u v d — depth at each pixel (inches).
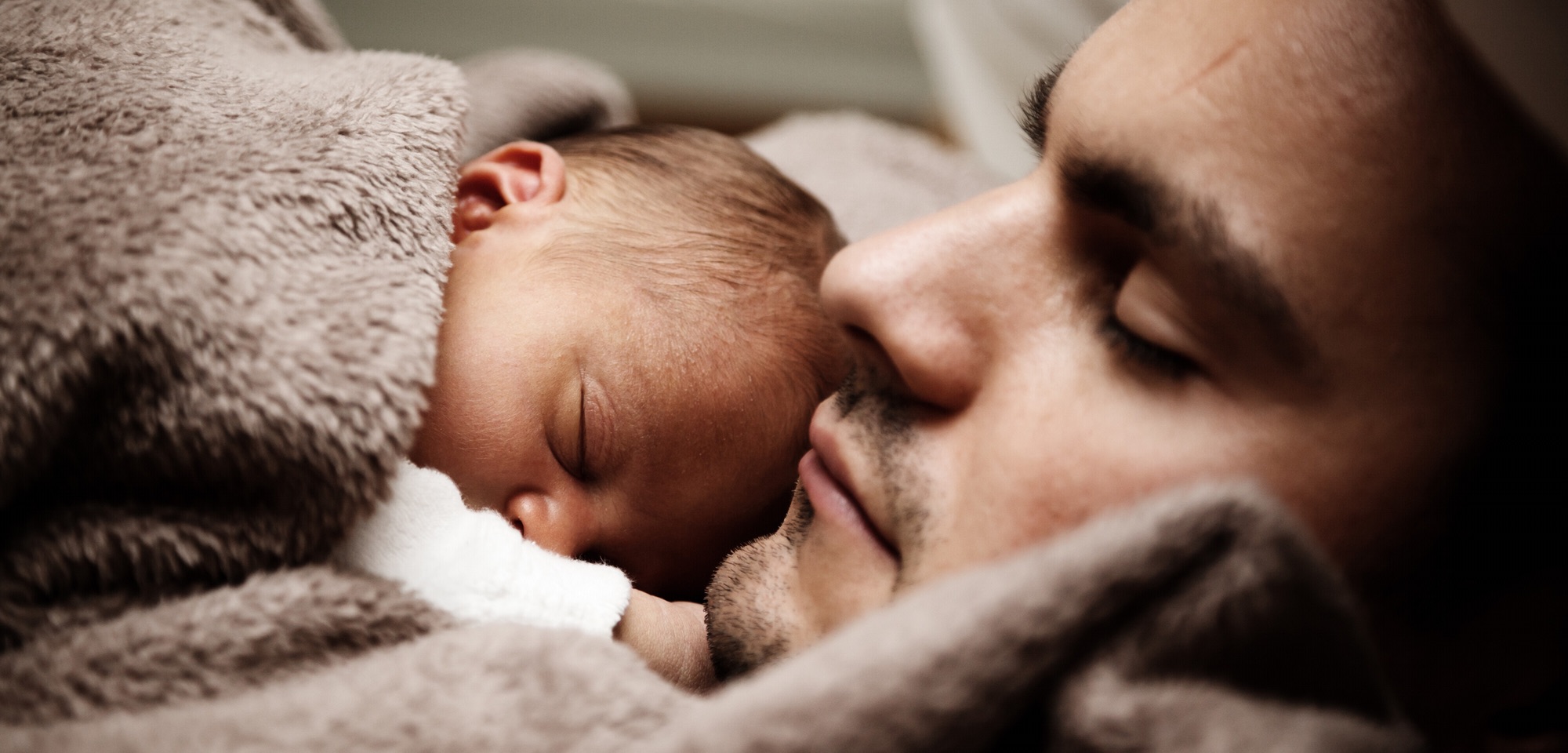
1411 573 15.7
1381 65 15.1
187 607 17.0
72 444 17.3
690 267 27.4
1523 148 14.2
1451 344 14.5
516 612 20.5
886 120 82.4
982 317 18.2
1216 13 16.7
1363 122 14.9
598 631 21.4
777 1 74.8
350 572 18.6
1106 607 13.1
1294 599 13.3
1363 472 15.0
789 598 20.3
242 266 17.9
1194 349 15.7
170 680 16.5
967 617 13.1
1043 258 18.1
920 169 43.5
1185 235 15.4
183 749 14.2
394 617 18.4
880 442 19.2
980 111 52.4
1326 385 14.9
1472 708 17.7
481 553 20.6
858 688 12.8
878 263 19.1
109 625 16.7
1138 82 16.8
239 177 19.1
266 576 17.8
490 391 23.7
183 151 19.3
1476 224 14.4
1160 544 13.1
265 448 17.3
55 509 17.4
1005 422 17.4
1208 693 13.0
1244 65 15.8
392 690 15.7
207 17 25.8
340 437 17.6
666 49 73.9
